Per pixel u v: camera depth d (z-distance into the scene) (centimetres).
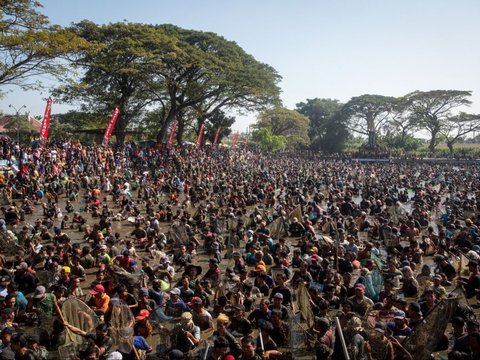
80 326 982
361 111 10281
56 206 2542
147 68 5153
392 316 955
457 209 2675
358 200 3694
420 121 10131
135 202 3011
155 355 909
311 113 11800
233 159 6125
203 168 4703
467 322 885
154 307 1088
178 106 6091
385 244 1847
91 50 3447
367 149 9762
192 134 8888
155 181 3728
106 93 5184
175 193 3178
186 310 1025
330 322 982
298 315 1108
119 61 4903
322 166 6600
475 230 1941
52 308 1037
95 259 1614
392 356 823
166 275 1477
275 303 1008
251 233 1962
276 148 9188
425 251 1852
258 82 5900
